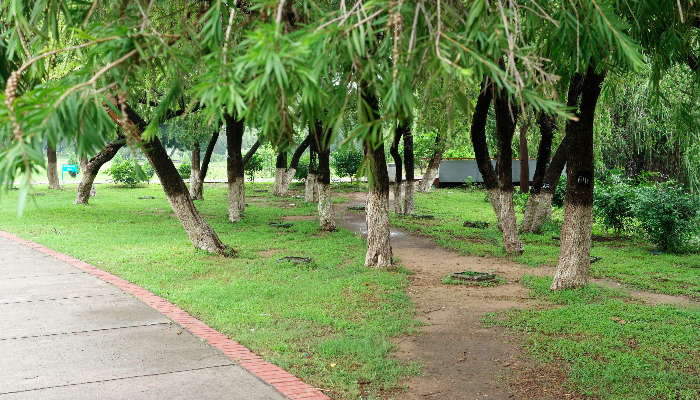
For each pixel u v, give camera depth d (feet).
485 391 16.81
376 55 7.10
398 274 33.53
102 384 15.37
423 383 17.38
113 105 6.75
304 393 15.46
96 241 41.83
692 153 42.27
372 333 21.89
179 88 7.22
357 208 72.02
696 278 33.32
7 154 5.53
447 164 107.14
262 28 6.09
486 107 44.60
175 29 8.66
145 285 28.32
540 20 9.45
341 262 37.19
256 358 18.25
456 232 52.80
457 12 7.73
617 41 7.94
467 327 23.26
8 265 31.89
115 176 102.17
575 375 17.90
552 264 37.93
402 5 6.96
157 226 51.37
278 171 89.40
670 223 42.55
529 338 21.53
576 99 28.73
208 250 38.17
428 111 7.72
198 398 14.61
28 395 14.53
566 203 29.84
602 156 69.92
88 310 22.81
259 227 53.16
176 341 19.24
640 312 25.12
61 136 6.05
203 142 78.23
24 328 20.27
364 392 16.53
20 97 6.00
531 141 74.90
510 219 41.60
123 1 8.00
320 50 6.47
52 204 67.56
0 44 9.20
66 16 8.36
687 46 15.47
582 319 23.95
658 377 17.62
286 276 32.01
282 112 6.79
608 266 36.86
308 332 21.74
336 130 6.73
